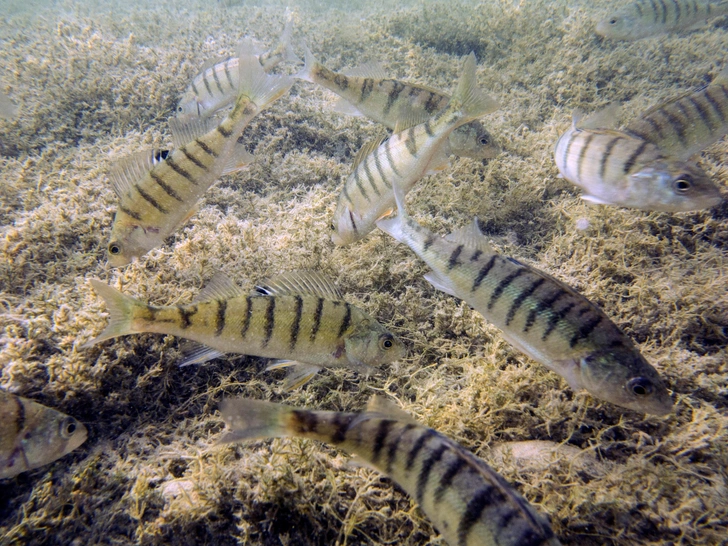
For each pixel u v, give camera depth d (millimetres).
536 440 333
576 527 289
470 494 234
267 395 372
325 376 375
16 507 339
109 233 475
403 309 417
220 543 310
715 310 383
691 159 512
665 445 318
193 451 345
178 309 297
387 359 316
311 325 304
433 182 529
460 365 377
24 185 546
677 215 459
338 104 530
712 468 309
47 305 402
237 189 566
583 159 392
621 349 271
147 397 373
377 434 258
